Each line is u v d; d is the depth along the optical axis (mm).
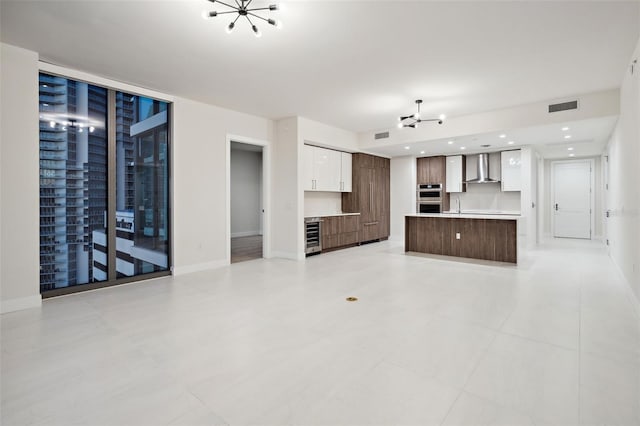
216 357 2342
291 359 2311
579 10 2697
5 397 1867
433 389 1941
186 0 2539
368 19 2830
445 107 5461
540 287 4164
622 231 4441
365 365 2223
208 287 4211
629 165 3779
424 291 3996
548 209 9492
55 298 3746
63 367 2201
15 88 3324
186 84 4398
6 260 3289
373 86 4488
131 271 4504
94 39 3172
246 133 5875
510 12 2729
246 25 2922
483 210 8430
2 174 3262
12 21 2846
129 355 2373
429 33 3078
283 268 5375
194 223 5109
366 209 8133
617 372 2115
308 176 6770
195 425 1644
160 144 4816
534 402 1811
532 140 6547
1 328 2867
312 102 5199
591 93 4750
